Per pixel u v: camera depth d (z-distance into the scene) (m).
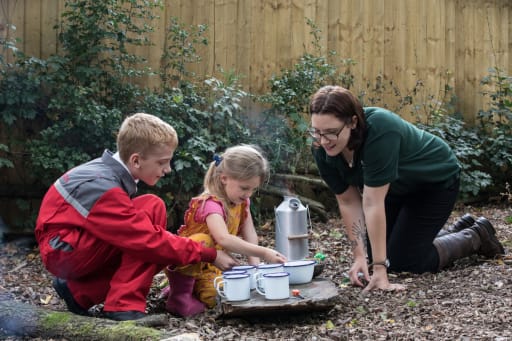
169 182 5.39
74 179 2.76
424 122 6.94
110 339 2.42
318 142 3.35
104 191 2.70
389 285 3.37
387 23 6.79
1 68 5.23
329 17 6.54
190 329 2.67
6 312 2.65
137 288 2.72
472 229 4.04
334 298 2.83
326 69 6.18
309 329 2.69
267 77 6.27
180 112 5.53
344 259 4.37
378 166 3.23
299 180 6.07
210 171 3.15
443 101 7.05
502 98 7.29
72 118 5.18
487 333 2.54
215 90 5.64
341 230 5.54
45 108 5.31
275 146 5.98
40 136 5.38
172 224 5.69
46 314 2.65
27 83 5.09
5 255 4.86
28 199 5.39
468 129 7.15
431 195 3.77
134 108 5.54
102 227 2.69
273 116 6.07
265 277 2.82
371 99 6.68
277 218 3.79
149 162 2.81
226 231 3.00
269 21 6.26
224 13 6.10
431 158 3.71
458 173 3.86
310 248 4.80
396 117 3.40
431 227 3.78
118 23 5.76
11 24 5.37
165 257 2.73
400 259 3.85
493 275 3.58
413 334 2.56
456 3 7.12
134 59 5.57
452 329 2.61
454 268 3.95
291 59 6.35
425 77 6.97
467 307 2.95
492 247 4.09
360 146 3.27
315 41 6.42
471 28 7.23
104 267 2.84
